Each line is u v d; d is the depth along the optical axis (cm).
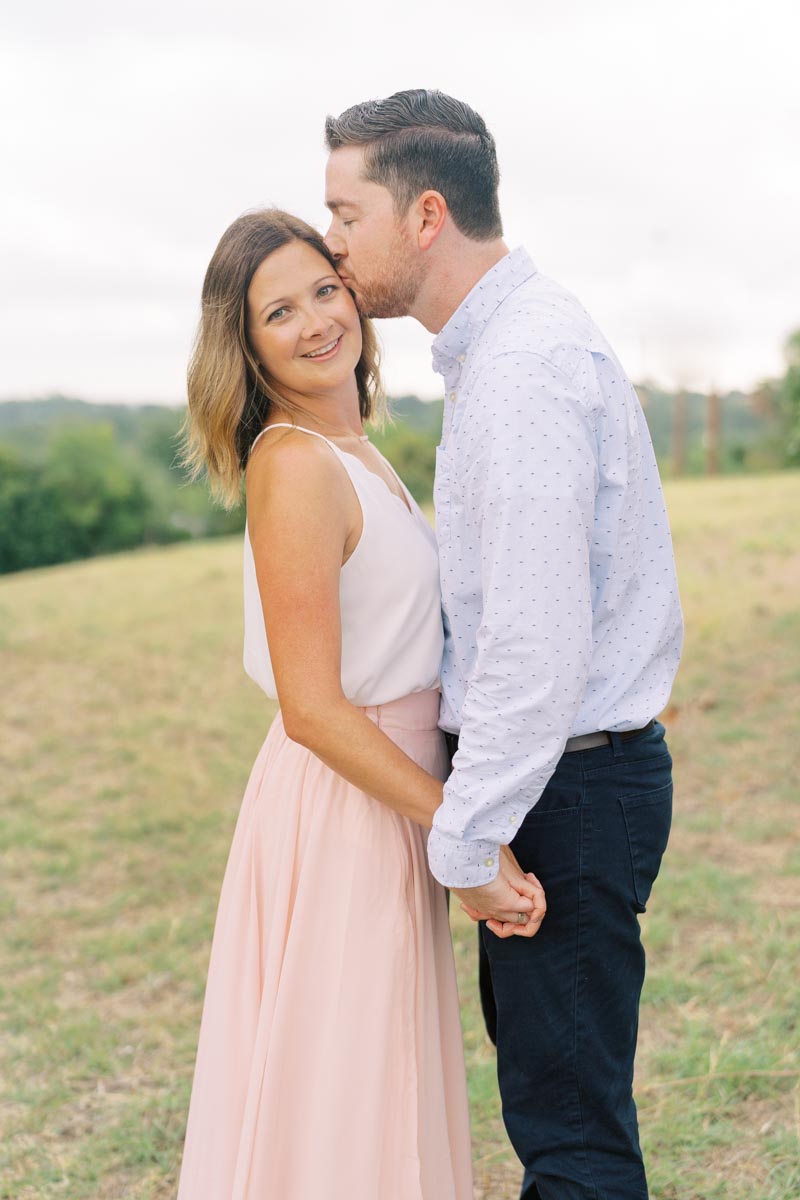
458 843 178
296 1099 199
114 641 874
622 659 194
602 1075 198
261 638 213
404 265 193
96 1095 315
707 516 1275
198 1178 205
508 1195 263
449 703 205
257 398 208
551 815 192
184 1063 330
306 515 189
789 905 388
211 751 624
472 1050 325
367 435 238
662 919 382
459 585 193
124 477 3834
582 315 189
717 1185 256
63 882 467
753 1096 287
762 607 812
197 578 1142
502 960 199
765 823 462
